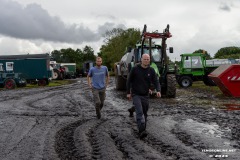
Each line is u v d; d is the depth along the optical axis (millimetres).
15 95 20625
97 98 10398
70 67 56594
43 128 9016
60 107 13797
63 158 6098
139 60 18688
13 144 7195
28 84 35312
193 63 26812
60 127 9133
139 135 7656
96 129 8734
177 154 6164
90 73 10445
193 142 7137
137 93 7805
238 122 9570
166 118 10453
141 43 18562
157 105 13875
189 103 14594
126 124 9398
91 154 6270
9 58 32344
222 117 10523
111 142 7160
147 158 5922
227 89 17562
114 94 19984
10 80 30281
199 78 27156
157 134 7980
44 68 32406
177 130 8484
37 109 13250
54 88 27516
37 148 6785
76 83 36750
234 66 17453
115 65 24031
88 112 12078
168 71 17891
